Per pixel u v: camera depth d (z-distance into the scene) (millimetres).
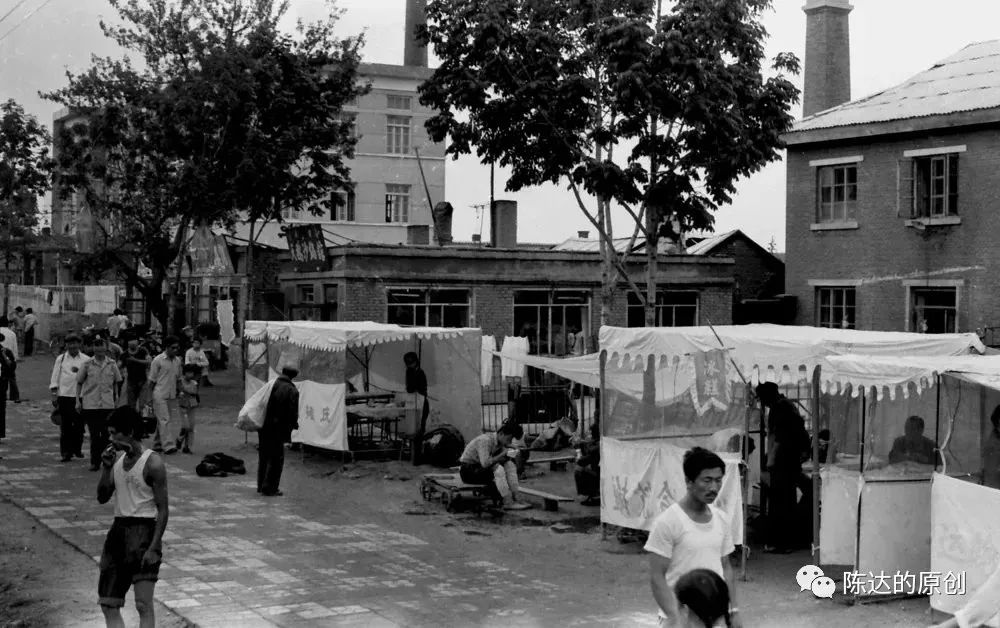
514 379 25297
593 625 8688
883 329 25531
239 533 12461
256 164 28312
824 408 12289
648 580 10492
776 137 18422
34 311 44625
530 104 18734
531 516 14008
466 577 10523
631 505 12055
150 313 38781
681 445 12523
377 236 43625
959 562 8781
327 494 15352
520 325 32594
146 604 7648
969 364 9367
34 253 44875
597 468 14773
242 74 27531
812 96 31141
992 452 9555
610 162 18062
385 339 17859
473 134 19500
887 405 10312
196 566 10758
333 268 30906
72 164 29562
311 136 29453
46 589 9828
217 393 28922
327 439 18094
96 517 12914
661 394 12594
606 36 17562
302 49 30000
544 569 10961
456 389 19562
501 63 18766
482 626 8656
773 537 11891
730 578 6102
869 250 25812
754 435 13914
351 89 30859
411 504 14750
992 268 23453
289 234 32406
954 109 23812
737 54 18266
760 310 35219
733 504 10539
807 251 27172
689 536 5934
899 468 9922
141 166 29297
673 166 18234
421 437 18125
